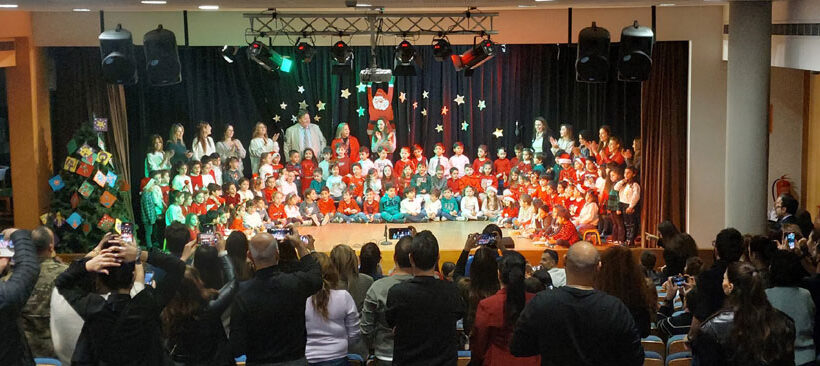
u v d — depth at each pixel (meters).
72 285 5.16
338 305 6.33
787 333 5.19
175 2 10.35
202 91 18.48
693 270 8.55
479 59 13.95
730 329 5.24
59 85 17.06
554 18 15.54
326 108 18.92
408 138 19.08
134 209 18.16
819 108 16.80
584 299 4.96
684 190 16.06
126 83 11.55
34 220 16.62
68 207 16.17
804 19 11.51
